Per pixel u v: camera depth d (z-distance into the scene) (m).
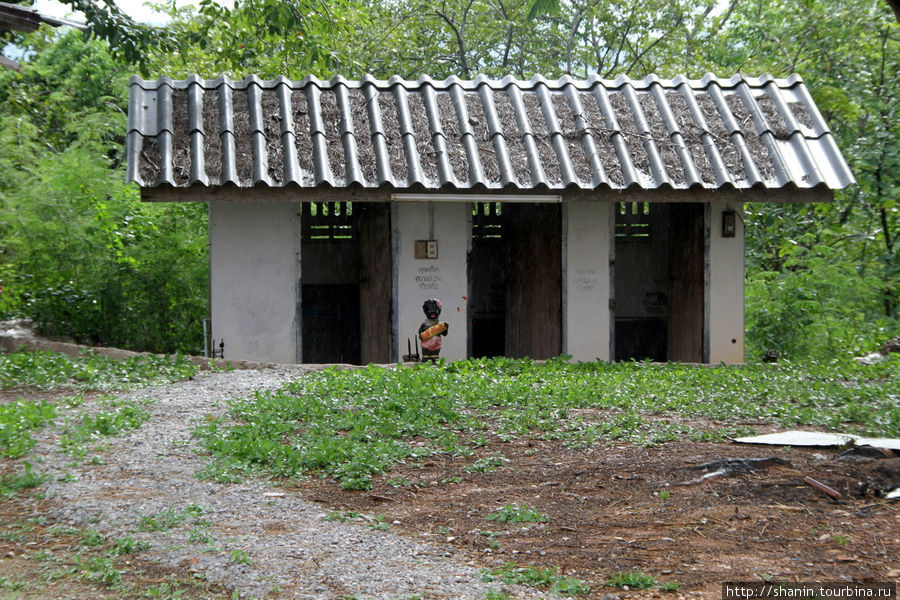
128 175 14.44
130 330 17.95
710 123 17.23
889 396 11.65
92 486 7.40
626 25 33.44
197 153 14.93
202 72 25.19
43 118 25.92
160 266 18.31
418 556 5.91
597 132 16.64
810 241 22.36
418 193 15.23
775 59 27.69
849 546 6.00
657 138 16.67
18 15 11.93
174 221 20.59
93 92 26.28
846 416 10.41
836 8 24.91
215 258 15.62
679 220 17.98
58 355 14.03
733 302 17.06
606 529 6.44
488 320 20.06
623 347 20.33
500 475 7.98
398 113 16.47
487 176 15.55
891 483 7.25
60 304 17.33
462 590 5.30
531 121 16.72
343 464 8.13
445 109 16.77
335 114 16.28
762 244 23.48
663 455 8.45
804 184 16.17
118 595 5.23
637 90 17.89
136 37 16.11
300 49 18.92
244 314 15.71
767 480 7.40
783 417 10.26
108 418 9.62
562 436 9.34
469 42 35.66
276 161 15.14
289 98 16.39
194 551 5.91
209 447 8.62
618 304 20.23
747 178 16.14
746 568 5.63
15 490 7.29
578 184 15.52
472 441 9.21
